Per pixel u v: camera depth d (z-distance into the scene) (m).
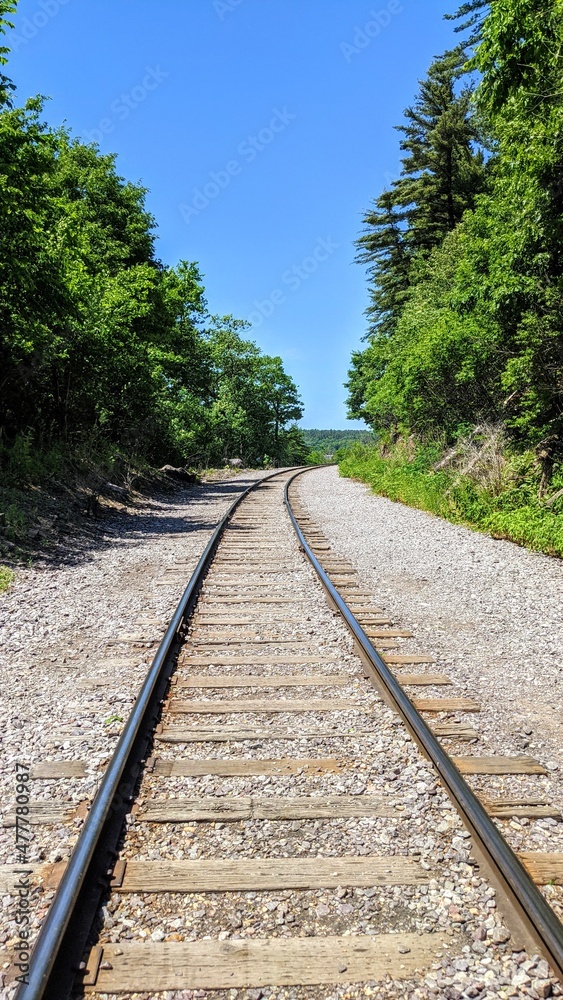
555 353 12.37
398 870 2.93
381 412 29.94
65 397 18.09
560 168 10.74
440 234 30.36
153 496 20.45
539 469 13.43
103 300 18.12
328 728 4.34
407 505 17.16
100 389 19.42
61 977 2.33
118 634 6.37
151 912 2.68
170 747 4.11
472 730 4.31
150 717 4.39
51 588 8.34
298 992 2.32
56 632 6.48
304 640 6.10
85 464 17.42
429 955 2.47
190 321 31.42
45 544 10.89
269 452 74.31
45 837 3.18
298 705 4.66
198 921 2.63
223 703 4.67
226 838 3.18
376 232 35.03
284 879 2.86
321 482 27.73
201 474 35.12
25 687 5.11
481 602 7.62
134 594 8.05
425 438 21.55
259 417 68.38
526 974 2.36
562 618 6.91
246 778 3.73
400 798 3.50
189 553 10.83
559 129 10.00
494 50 9.73
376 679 5.06
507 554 10.33
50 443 16.95
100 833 2.99
